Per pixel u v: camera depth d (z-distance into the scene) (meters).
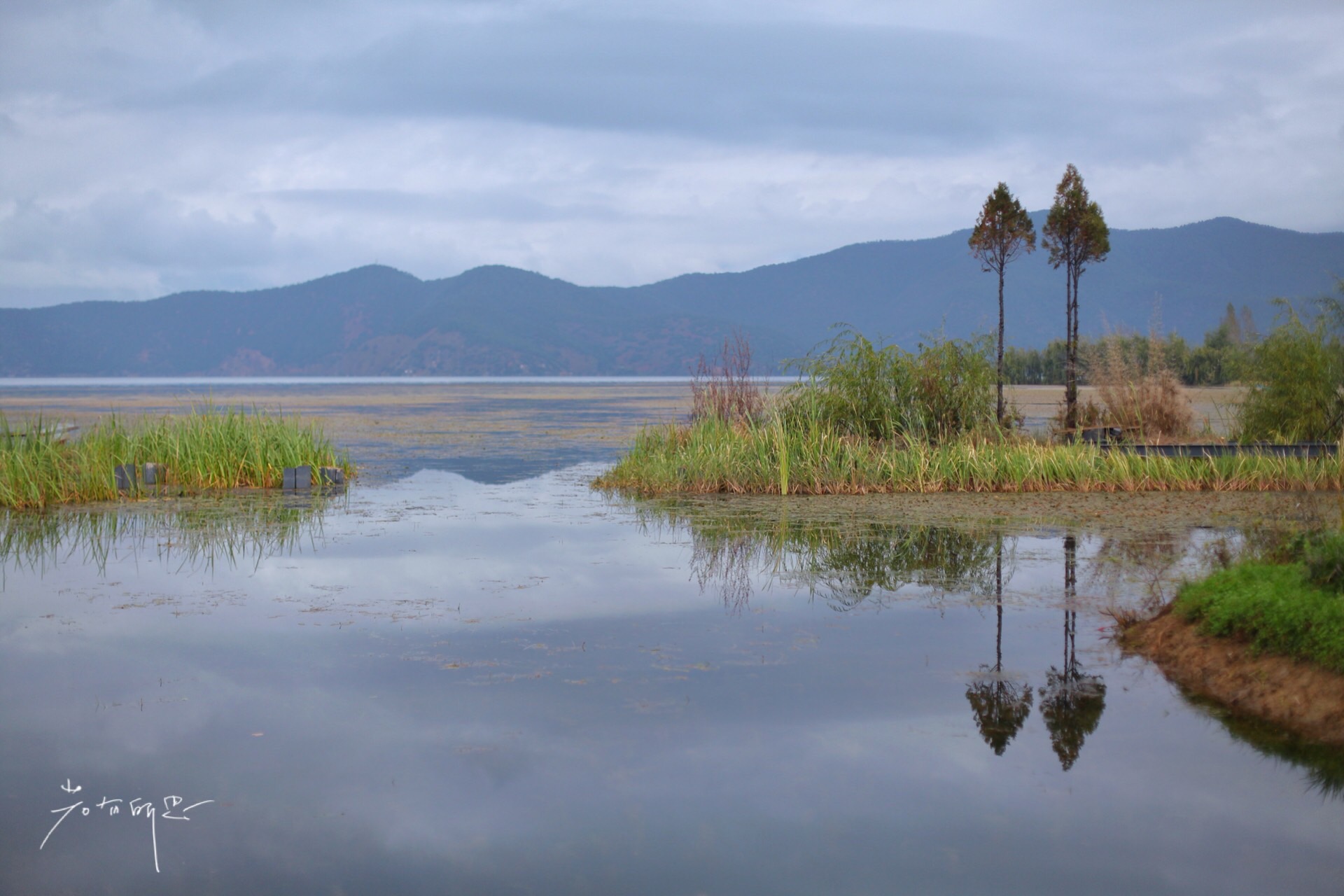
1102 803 4.56
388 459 22.83
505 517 13.43
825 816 4.46
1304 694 5.43
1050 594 8.48
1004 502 14.06
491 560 10.29
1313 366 17.22
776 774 4.89
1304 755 5.04
